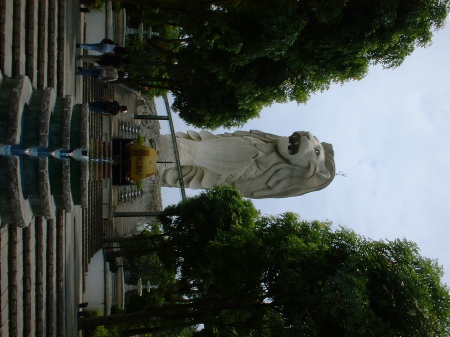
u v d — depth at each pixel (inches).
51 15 508.4
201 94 781.3
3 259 349.7
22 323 392.2
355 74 633.0
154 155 633.6
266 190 971.9
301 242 593.0
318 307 500.1
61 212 504.1
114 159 615.8
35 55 442.6
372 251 561.0
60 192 358.6
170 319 695.7
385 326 486.0
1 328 346.9
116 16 909.8
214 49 676.7
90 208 785.6
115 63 721.0
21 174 327.6
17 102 305.6
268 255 583.5
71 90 611.5
